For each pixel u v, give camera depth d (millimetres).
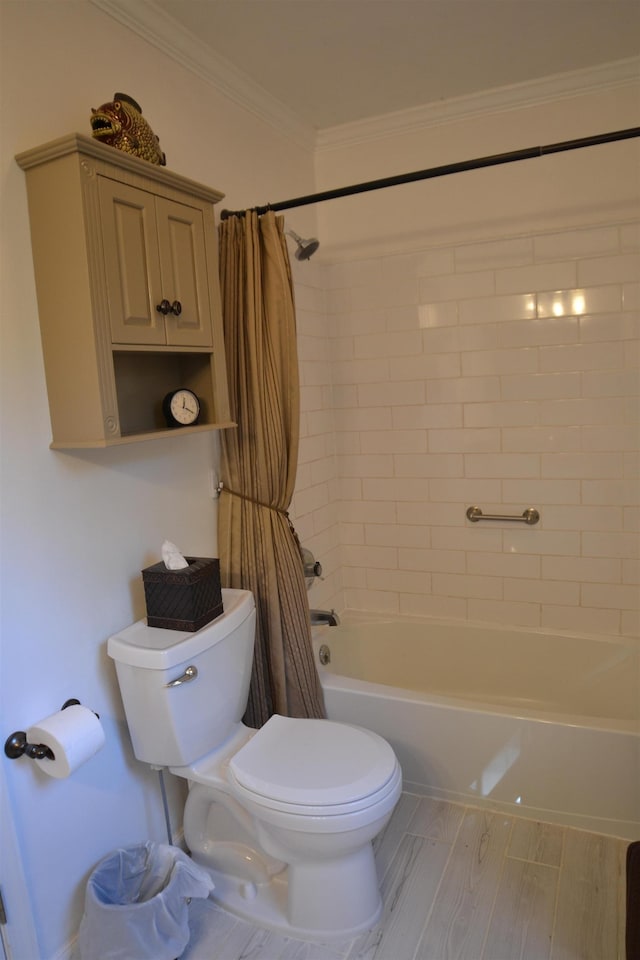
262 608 2131
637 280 2398
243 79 2246
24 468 1481
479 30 2051
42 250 1461
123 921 1501
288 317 2033
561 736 1994
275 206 2057
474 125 2592
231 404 2102
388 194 2758
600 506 2562
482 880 1819
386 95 2484
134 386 1806
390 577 2979
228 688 1796
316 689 2248
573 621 2666
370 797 1536
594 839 1967
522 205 2549
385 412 2873
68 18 1583
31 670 1509
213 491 2152
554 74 2379
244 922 1740
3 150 1416
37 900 1521
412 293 2750
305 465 2738
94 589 1684
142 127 1594
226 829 1868
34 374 1493
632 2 1927
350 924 1654
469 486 2766
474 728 2111
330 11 1894
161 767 1772
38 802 1521
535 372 2588
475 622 2820
